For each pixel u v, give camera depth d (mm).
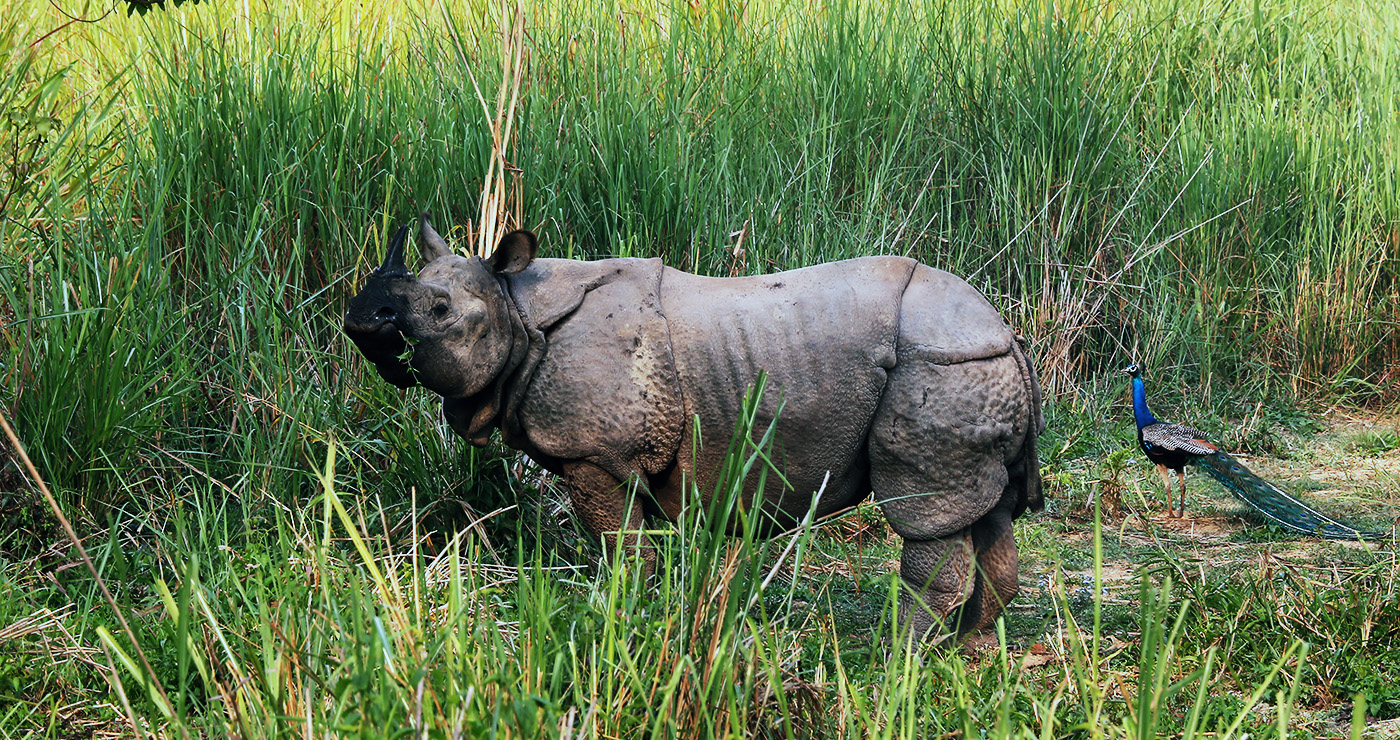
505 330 7352
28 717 6508
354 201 11203
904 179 14453
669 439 7414
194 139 11211
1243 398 15469
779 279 7703
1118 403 14953
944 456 7348
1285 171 16297
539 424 7480
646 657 5754
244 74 11734
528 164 11578
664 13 14820
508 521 9867
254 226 10867
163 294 10266
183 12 13719
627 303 7473
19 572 8102
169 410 10055
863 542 10586
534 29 13180
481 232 10133
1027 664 7816
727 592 5652
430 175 11656
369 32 14086
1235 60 18047
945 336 7352
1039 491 8102
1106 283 14844
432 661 5332
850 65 14469
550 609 6121
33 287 9977
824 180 13281
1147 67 16750
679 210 11867
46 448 8953
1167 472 11867
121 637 7137
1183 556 10266
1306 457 13781
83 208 11250
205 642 6039
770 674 5262
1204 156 15758
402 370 7445
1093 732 5141
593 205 12039
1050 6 15539
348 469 10211
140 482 9156
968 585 7359
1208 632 7840
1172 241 15547
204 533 7949
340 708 4773
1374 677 7262
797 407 7340
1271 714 7082
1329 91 17734
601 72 13133
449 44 13625
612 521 7617
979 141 14828
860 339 7324
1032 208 14797
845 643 7871
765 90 14031
